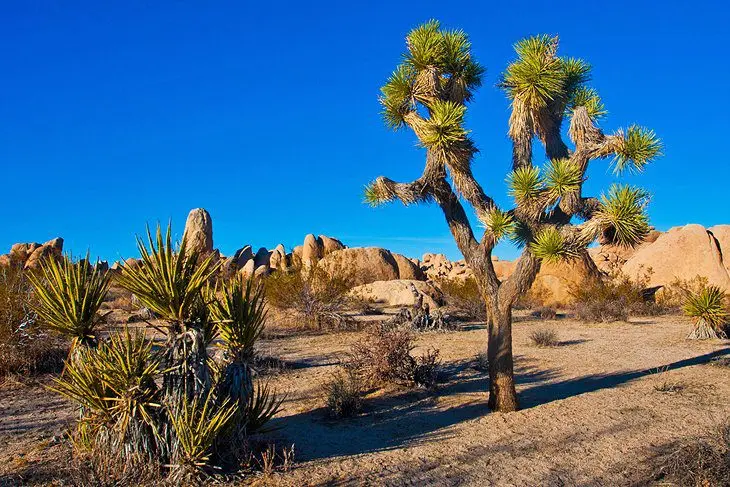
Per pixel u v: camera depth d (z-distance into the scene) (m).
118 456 5.31
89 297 6.03
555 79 7.45
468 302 23.94
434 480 5.57
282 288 19.00
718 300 15.46
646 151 6.95
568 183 7.13
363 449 6.49
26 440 6.51
